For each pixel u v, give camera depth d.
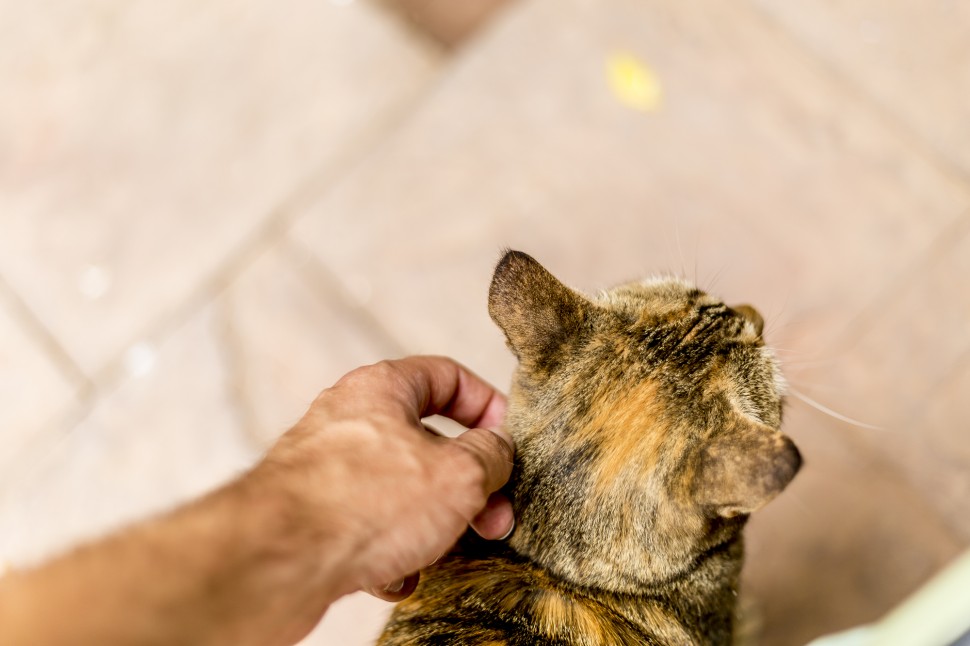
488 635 0.53
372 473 0.49
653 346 0.54
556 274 0.79
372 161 0.84
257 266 0.83
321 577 0.47
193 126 0.88
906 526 0.73
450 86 0.84
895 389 0.74
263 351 0.81
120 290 0.84
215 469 0.79
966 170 0.77
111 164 0.88
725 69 0.80
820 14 0.80
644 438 0.52
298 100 0.87
